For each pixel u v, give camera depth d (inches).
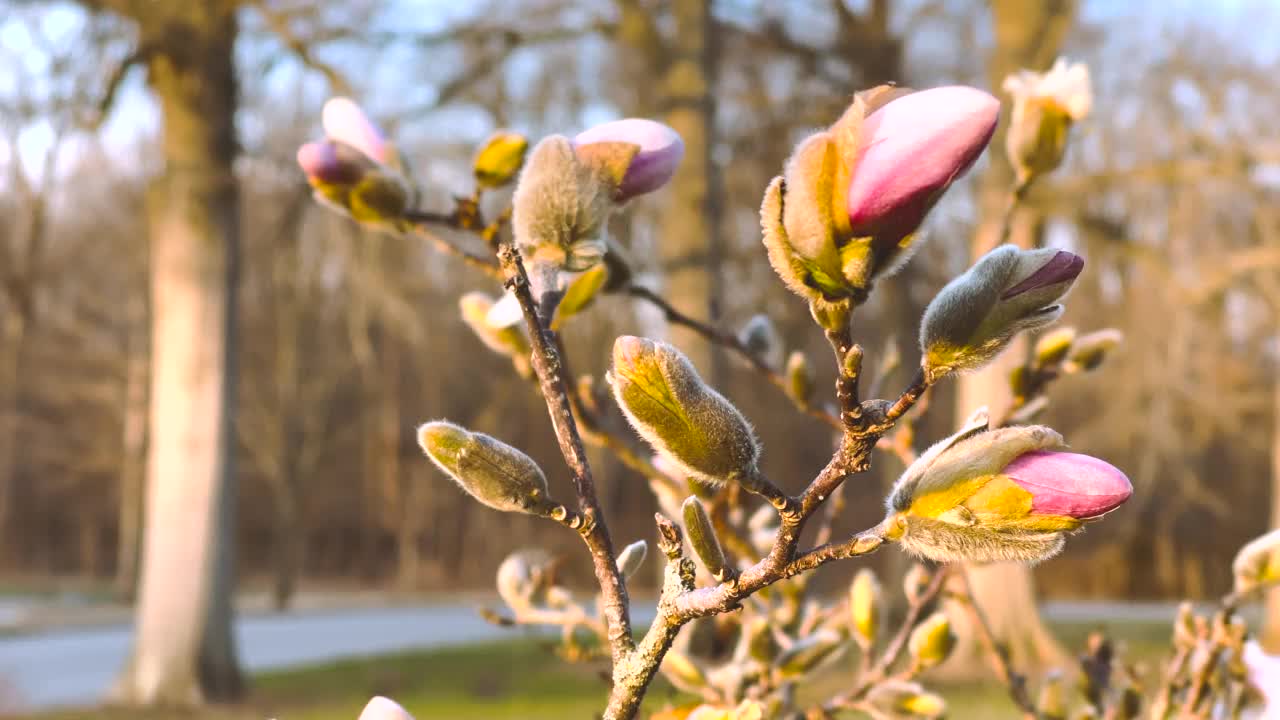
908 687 61.2
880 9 517.3
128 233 873.5
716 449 34.1
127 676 466.3
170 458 466.6
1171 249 642.2
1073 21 490.9
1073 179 487.8
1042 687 74.0
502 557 1472.7
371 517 1514.5
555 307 46.9
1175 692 69.1
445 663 585.3
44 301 1128.2
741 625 71.4
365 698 469.7
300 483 1346.0
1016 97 66.1
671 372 34.2
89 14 417.4
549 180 47.1
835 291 30.9
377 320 1179.9
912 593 70.3
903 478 35.1
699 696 62.1
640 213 409.1
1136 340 773.3
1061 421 960.3
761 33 516.7
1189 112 603.5
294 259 772.6
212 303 468.1
